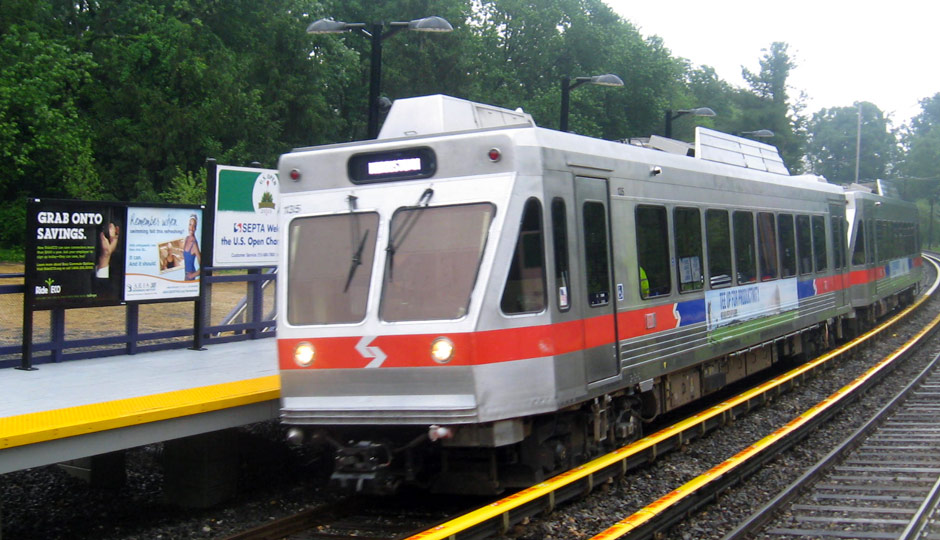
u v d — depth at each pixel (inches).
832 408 491.2
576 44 2009.1
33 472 389.4
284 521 301.3
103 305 407.2
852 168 4136.3
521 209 292.7
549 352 300.4
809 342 651.5
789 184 574.6
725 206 464.8
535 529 289.0
